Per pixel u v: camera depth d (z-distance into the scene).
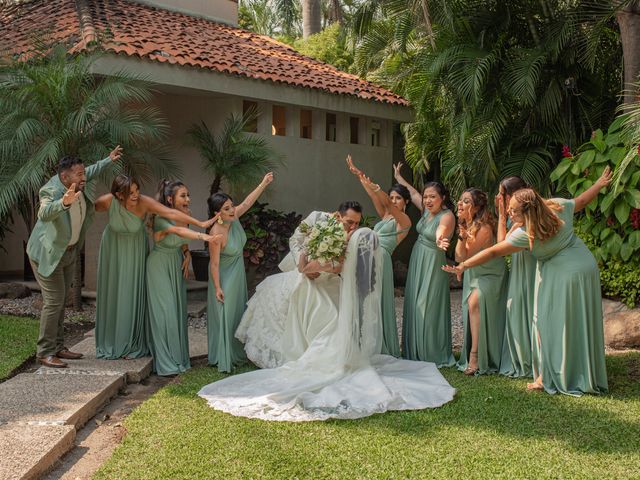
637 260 7.11
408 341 6.33
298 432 4.43
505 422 4.62
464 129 9.63
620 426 4.51
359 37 14.52
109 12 10.91
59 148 7.91
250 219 10.17
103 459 4.12
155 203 5.94
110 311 6.20
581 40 9.34
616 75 10.20
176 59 9.13
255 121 10.75
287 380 5.44
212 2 13.87
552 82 9.57
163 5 12.84
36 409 4.65
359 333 5.46
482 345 5.84
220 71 9.55
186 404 5.03
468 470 3.83
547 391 5.30
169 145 10.99
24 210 9.73
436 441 4.27
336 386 5.23
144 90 8.48
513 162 9.77
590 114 9.88
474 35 10.14
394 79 12.79
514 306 5.70
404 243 14.09
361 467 3.87
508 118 10.16
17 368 6.10
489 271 5.80
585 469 3.83
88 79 8.39
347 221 5.80
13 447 3.96
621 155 6.98
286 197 11.24
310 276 5.71
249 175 9.76
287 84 10.47
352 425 4.57
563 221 5.26
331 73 12.52
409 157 13.62
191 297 9.70
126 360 6.07
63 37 9.23
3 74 8.36
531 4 10.02
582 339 5.26
